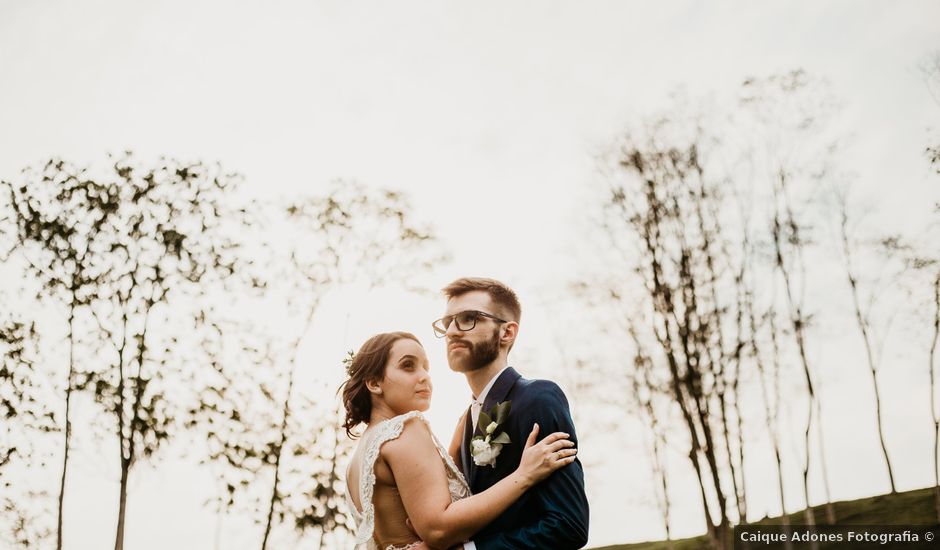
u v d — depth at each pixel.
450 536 2.98
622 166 21.52
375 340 3.59
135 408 12.82
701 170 21.16
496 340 3.48
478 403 3.50
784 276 20.83
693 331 20.02
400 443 3.19
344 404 3.61
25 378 12.53
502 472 3.26
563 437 3.09
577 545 2.95
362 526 3.17
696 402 19.48
